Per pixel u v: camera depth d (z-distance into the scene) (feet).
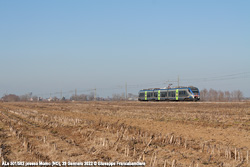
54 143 61.82
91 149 55.01
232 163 47.52
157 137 70.03
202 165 46.39
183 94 244.22
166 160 49.01
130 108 188.85
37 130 84.33
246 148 59.06
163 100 267.39
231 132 77.92
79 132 79.25
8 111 177.99
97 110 174.40
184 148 59.11
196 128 87.04
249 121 98.63
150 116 125.08
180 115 124.06
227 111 139.03
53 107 224.53
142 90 300.20
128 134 76.13
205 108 164.96
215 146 59.06
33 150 54.95
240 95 438.40
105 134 74.69
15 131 75.82
